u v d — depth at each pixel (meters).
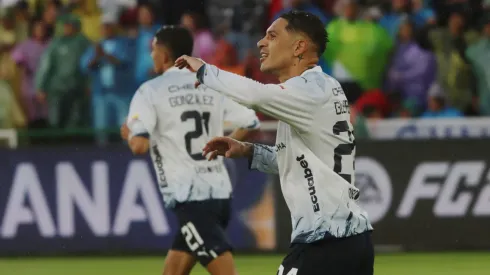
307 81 15.58
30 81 46.69
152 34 44.91
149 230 39.16
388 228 39.41
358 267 15.79
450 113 44.19
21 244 39.56
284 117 15.37
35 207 39.47
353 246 15.65
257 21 48.84
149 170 39.09
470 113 45.62
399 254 39.06
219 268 22.22
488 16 47.03
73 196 39.38
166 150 22.75
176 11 49.53
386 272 34.06
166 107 22.70
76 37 45.12
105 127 42.81
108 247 39.22
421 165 39.38
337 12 46.84
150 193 39.06
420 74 45.31
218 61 46.22
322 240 15.55
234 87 15.09
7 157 39.53
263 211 39.00
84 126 45.19
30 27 47.91
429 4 47.81
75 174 39.34
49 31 47.53
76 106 45.16
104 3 48.53
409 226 39.34
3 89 46.03
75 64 44.88
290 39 16.14
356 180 39.41
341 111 15.83
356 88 45.28
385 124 40.47
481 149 39.25
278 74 16.50
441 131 40.34
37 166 39.47
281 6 48.44
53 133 40.41
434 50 45.75
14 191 39.50
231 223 39.03
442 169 39.34
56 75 44.97
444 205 39.38
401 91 45.41
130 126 22.42
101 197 39.22
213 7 49.69
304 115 15.41
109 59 44.31
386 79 45.56
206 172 22.70
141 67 44.62
